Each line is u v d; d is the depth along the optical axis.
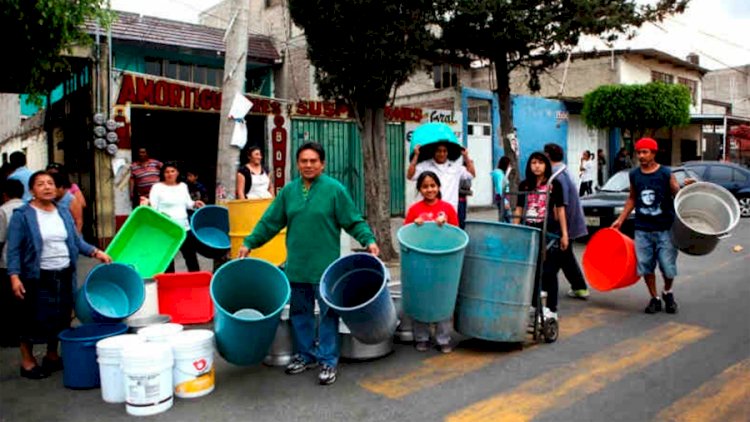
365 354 5.07
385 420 3.95
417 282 4.71
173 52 16.00
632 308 6.73
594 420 3.90
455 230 5.02
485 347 5.39
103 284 5.29
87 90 11.23
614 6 13.48
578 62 25.09
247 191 7.85
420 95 18.73
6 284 5.55
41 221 4.79
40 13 7.42
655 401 4.18
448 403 4.21
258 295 4.96
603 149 24.28
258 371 4.91
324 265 4.70
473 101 18.45
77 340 4.52
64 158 13.23
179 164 13.04
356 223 4.73
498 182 12.01
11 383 4.71
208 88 12.18
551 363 4.96
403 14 8.67
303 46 17.73
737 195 15.97
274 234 4.96
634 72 25.44
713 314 6.42
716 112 36.53
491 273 5.04
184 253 7.32
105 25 8.62
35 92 9.12
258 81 18.95
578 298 7.22
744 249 10.80
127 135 11.16
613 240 6.78
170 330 4.54
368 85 8.87
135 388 4.06
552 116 21.58
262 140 13.45
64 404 4.29
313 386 4.55
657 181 6.37
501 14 13.43
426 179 5.25
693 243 6.20
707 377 4.60
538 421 3.90
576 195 6.21
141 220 6.48
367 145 9.41
